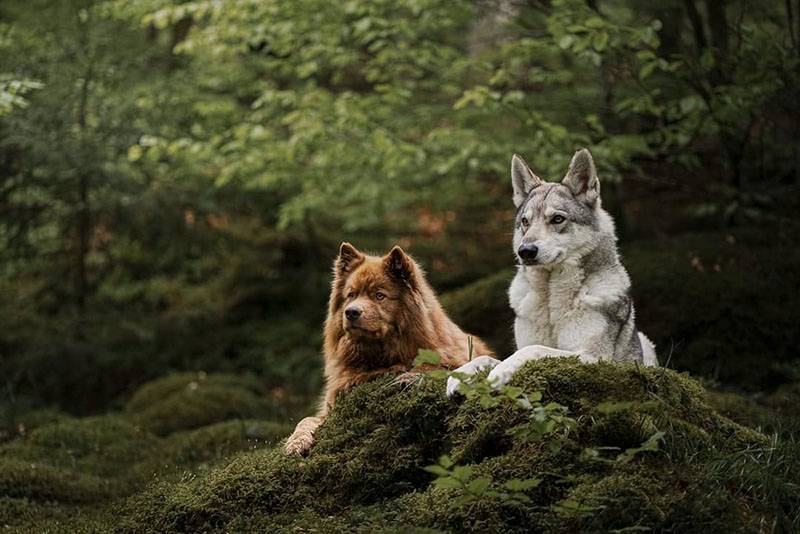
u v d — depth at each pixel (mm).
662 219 13688
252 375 12719
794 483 5211
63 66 12938
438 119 12500
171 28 17906
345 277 6711
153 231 13734
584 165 6348
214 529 5605
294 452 6094
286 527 5297
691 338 9781
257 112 13062
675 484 4871
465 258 15062
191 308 14961
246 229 16500
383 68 12570
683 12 10906
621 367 5426
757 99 9578
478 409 5438
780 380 9203
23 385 12578
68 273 14469
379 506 5367
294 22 11672
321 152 12070
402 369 6387
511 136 11703
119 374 12875
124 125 13133
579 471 4914
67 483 7621
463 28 14164
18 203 13477
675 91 10672
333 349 6699
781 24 10414
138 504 6285
